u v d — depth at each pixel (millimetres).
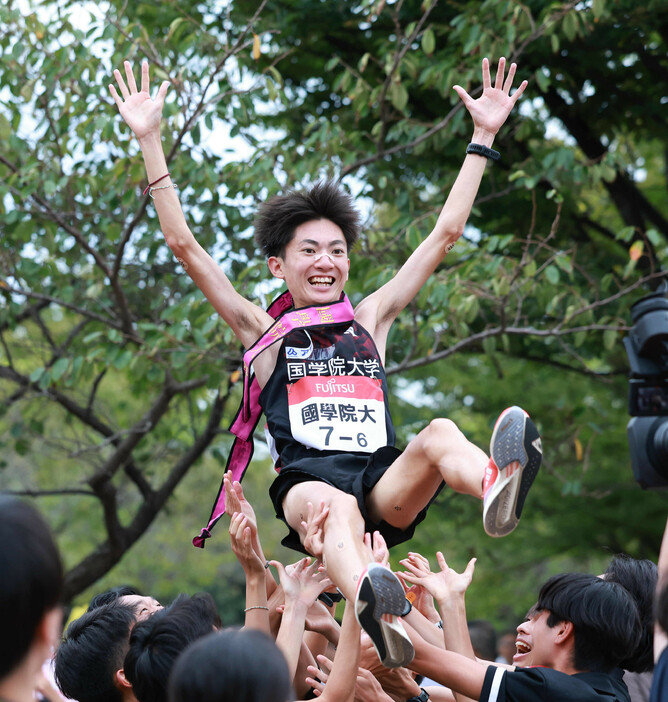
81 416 8594
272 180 7219
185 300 7035
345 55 9273
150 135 3764
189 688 2113
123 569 15367
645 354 5441
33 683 1776
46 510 14398
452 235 3941
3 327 8508
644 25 8477
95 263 7926
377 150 7684
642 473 5355
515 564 12086
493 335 7305
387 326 3951
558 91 9406
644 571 3582
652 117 9242
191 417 8539
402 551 11695
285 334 3609
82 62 7008
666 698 2414
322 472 3365
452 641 3340
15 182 7406
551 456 9117
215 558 16516
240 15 8625
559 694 3018
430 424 3193
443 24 8727
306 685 3684
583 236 9773
